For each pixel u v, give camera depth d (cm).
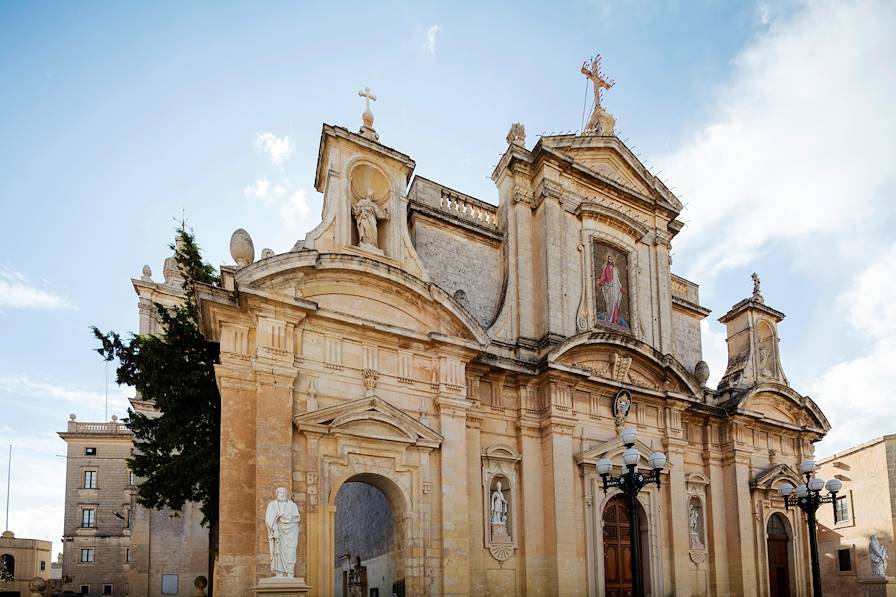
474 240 2895
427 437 2298
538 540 2570
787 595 3441
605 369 2938
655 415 3081
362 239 2395
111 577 5450
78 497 5606
